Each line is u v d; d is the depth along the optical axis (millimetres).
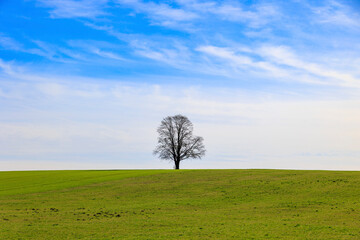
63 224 34875
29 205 46344
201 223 35406
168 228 33312
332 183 57719
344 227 33531
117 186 62062
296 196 50000
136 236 30391
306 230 32406
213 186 59312
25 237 29969
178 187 59438
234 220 36844
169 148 102750
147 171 85875
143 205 45938
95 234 31156
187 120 103750
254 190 54938
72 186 63125
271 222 35750
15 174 85875
